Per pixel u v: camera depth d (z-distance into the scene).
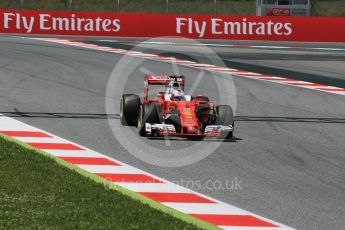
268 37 132.62
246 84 77.38
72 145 45.66
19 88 67.06
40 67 81.31
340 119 59.50
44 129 50.22
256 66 94.06
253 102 66.12
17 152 42.00
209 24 131.62
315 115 60.97
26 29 127.56
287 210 33.81
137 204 33.09
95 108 58.97
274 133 52.28
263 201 35.19
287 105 65.44
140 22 130.12
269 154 45.47
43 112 56.38
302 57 107.19
